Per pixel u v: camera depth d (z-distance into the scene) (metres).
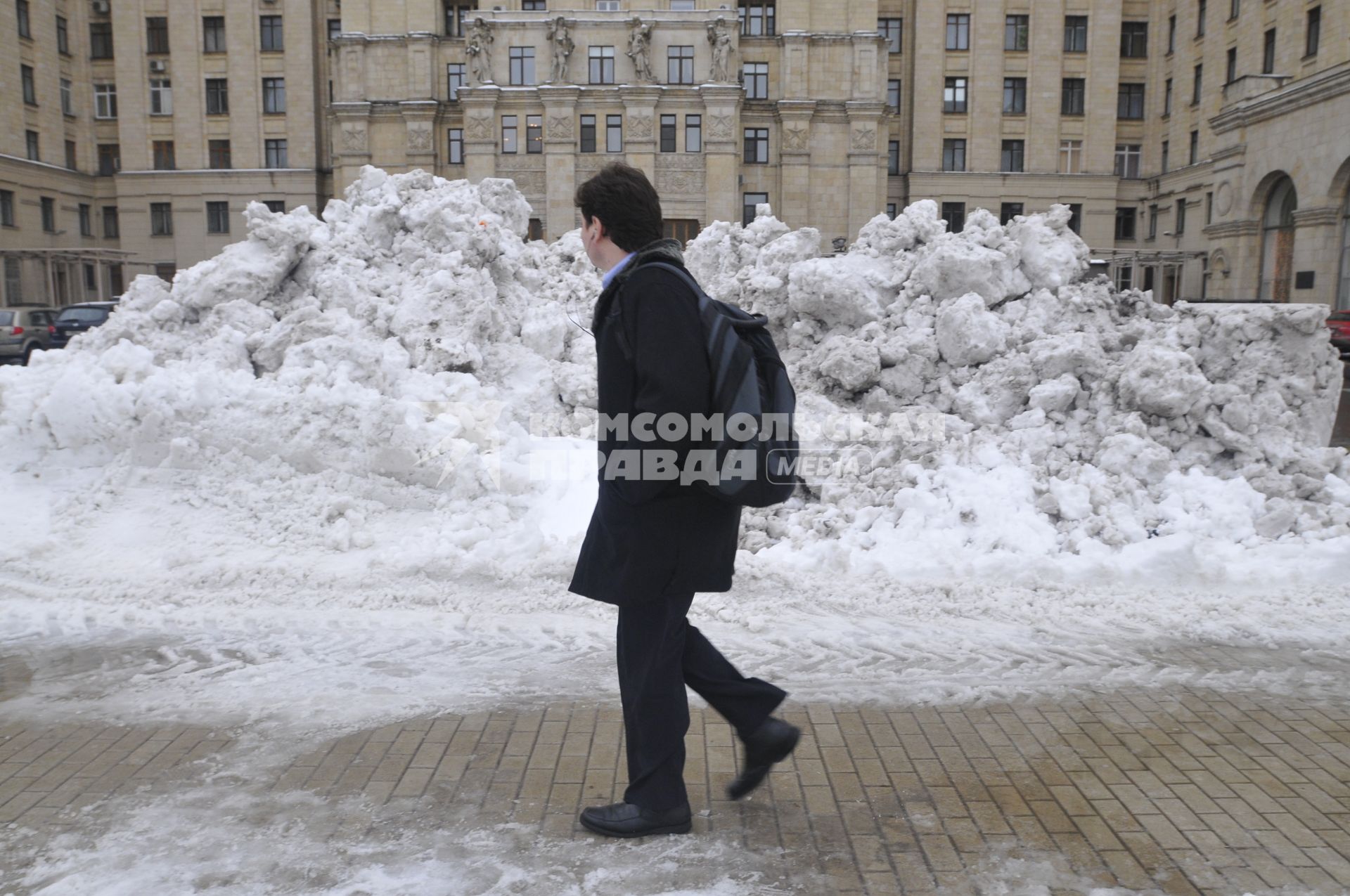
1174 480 5.83
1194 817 2.97
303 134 44.69
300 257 8.45
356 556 5.33
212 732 3.54
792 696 3.86
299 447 5.97
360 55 41.47
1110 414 6.27
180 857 2.73
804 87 40.31
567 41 38.28
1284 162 29.72
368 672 4.07
